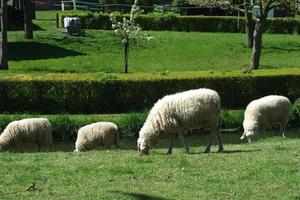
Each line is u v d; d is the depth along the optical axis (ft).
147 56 112.06
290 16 164.04
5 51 95.20
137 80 77.92
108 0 166.91
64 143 65.05
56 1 197.06
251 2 125.59
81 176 35.76
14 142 55.52
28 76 77.56
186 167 37.47
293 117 71.72
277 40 131.85
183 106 43.65
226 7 120.16
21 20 146.00
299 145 45.24
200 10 154.71
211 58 113.50
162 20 140.26
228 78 79.97
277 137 57.36
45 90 76.79
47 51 110.63
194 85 79.10
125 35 97.14
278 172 35.63
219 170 36.52
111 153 44.62
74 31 124.67
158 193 32.09
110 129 55.42
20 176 35.76
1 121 66.54
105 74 79.46
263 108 59.00
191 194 31.91
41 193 32.22
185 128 44.27
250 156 40.22
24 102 76.79
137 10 98.02
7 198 31.35
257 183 33.73
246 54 117.91
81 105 77.41
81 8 173.68
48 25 144.25
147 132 44.52
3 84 76.13
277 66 108.37
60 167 38.09
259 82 80.84
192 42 124.36
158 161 39.32
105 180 34.83
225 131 69.72
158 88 78.28
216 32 141.90
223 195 31.76
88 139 55.21
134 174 36.04
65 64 102.01
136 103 78.23
